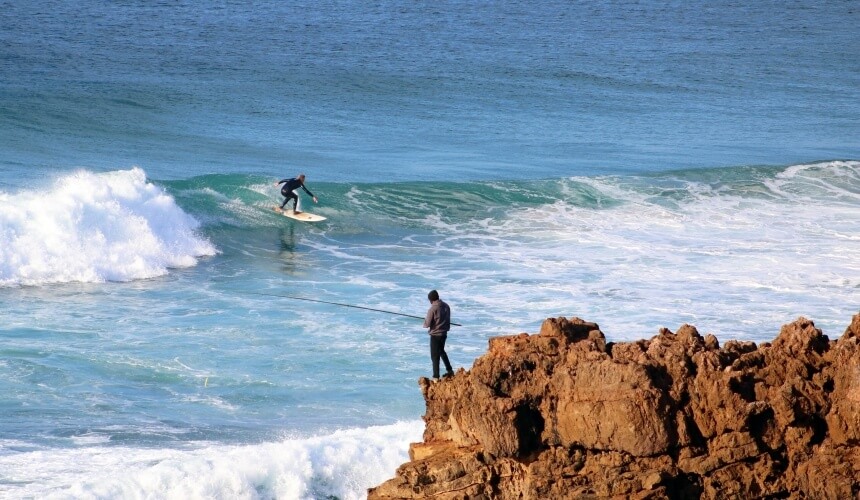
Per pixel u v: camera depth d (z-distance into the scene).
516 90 185.12
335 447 40.50
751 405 30.27
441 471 32.06
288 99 166.25
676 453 30.47
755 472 30.42
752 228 97.62
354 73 187.75
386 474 40.00
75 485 36.97
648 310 69.50
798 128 168.38
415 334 63.78
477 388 31.84
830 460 30.17
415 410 51.78
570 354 32.12
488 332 64.31
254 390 53.69
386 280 78.69
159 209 89.06
